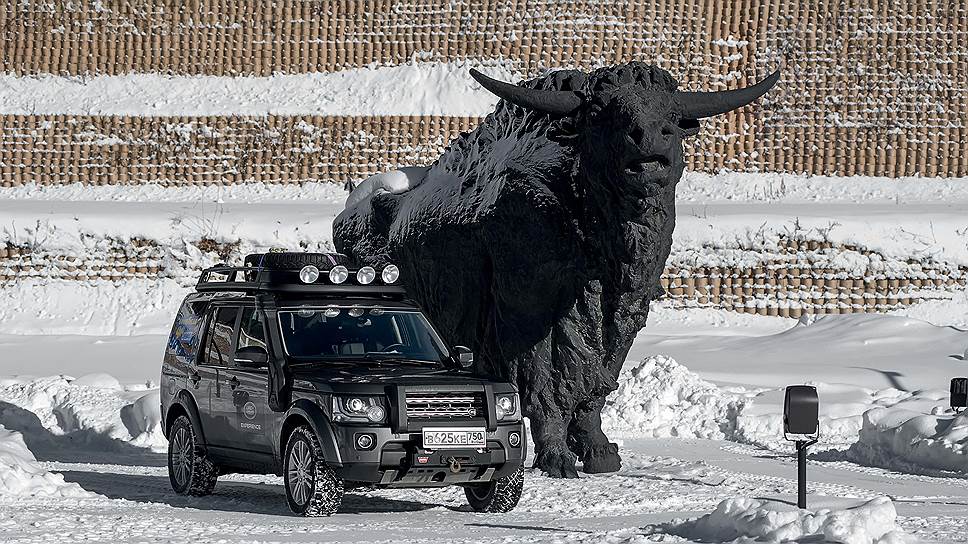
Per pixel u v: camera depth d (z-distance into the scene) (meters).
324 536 32.66
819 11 149.38
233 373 40.25
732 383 73.50
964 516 37.66
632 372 70.25
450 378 36.41
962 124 143.38
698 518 32.31
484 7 154.25
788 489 43.00
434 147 147.38
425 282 52.53
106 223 115.94
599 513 37.78
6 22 159.00
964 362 78.62
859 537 29.30
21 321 110.75
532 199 45.44
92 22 158.12
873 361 80.56
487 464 35.75
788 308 110.38
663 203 41.91
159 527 33.91
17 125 150.12
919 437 53.38
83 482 46.50
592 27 151.88
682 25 151.25
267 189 146.00
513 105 49.94
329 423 35.28
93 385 71.25
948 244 110.25
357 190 60.66
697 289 111.88
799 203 133.25
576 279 45.12
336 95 151.75
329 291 41.00
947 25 147.00
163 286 114.38
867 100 144.88
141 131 149.50
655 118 40.31
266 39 156.75
